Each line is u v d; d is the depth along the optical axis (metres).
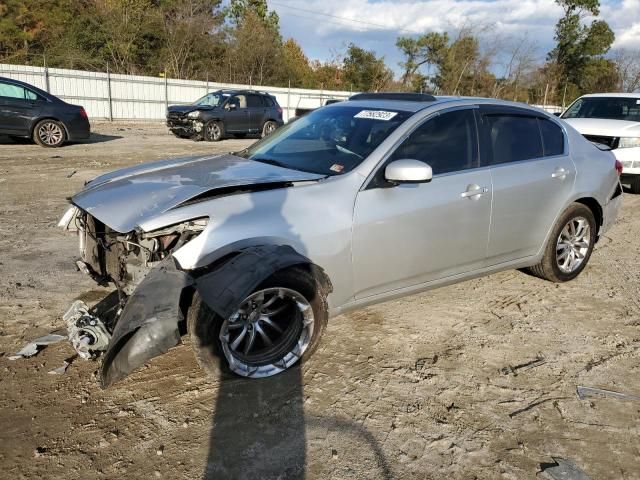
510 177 4.22
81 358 3.39
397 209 3.57
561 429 2.91
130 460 2.56
